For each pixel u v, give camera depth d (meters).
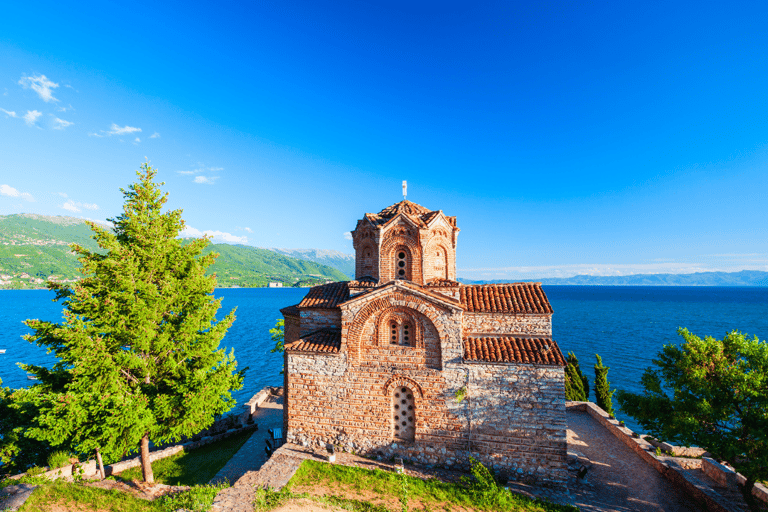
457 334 21.22
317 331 24.92
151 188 19.56
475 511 17.12
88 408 16.06
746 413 16.83
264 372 64.19
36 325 16.14
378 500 17.58
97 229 17.70
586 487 20.36
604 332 100.44
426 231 23.94
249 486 18.06
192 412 18.34
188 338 19.09
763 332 96.62
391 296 22.05
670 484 20.94
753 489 20.50
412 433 21.91
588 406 33.50
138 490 18.23
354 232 27.78
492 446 20.64
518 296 23.72
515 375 20.58
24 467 23.22
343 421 22.53
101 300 17.09
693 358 18.30
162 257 19.09
